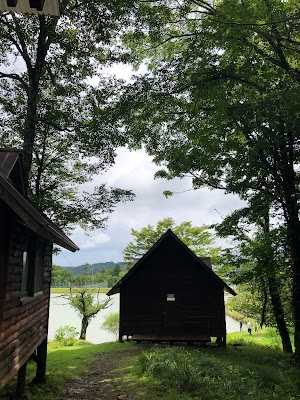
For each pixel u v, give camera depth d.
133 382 10.23
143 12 13.63
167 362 10.88
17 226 6.40
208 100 13.77
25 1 4.39
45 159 18.70
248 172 13.88
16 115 16.11
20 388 8.62
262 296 22.89
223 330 18.89
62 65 15.71
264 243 16.66
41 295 9.14
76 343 23.97
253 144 13.57
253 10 10.84
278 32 12.42
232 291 19.31
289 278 17.33
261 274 16.22
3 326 5.71
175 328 19.05
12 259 6.25
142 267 19.95
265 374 11.03
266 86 12.93
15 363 6.54
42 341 9.73
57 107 16.67
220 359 14.13
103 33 14.41
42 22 14.23
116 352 16.42
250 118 11.98
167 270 19.86
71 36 15.48
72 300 31.62
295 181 14.99
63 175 18.95
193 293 19.50
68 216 16.23
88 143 14.73
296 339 14.98
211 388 8.94
